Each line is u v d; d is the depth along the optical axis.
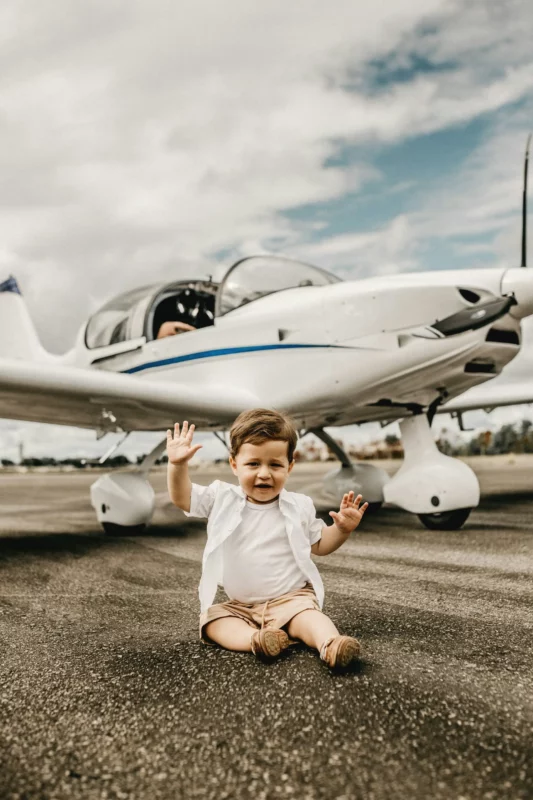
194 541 3.92
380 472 5.18
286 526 1.57
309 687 1.20
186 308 5.57
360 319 3.99
